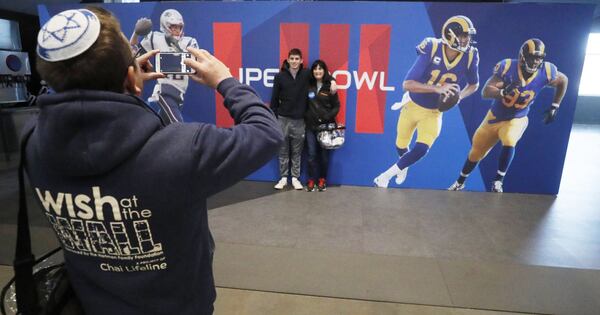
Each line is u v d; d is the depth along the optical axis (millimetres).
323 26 3967
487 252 2811
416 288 2322
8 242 2844
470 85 3969
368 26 3922
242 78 4176
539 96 3936
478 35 3848
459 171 4184
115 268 756
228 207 3646
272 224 3258
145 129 675
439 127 4098
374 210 3607
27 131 742
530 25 3789
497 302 2197
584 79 10219
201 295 852
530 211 3654
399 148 4191
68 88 660
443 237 3053
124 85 730
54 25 643
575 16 3732
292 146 4156
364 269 2531
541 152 4074
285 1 3953
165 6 4059
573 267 2609
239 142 716
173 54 1051
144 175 673
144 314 784
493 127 4047
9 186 4188
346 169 4309
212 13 4051
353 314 2074
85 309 800
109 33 672
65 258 814
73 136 644
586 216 3551
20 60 5656
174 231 730
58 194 709
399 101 4070
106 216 699
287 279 2396
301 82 3953
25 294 790
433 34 3883
